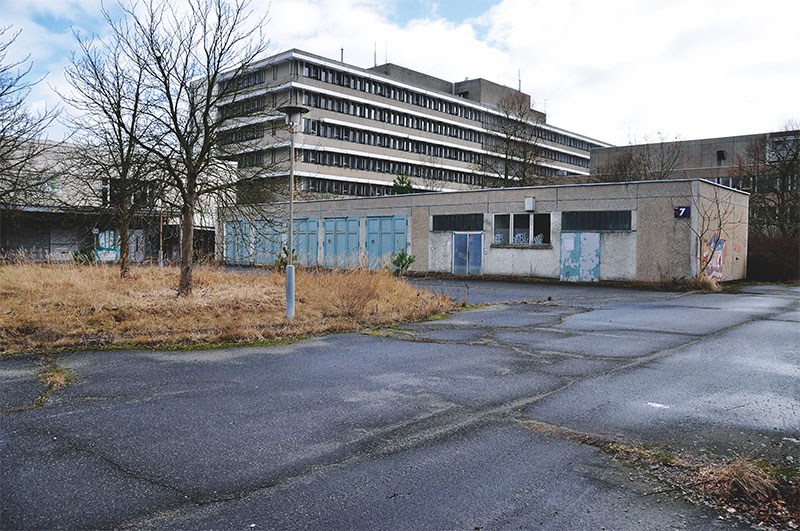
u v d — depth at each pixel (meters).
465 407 5.94
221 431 5.15
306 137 59.19
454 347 9.27
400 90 70.25
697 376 7.30
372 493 3.92
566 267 25.55
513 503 3.78
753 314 13.84
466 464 4.43
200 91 14.00
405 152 70.56
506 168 48.12
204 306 11.94
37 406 5.84
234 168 13.65
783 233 35.47
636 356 8.59
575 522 3.53
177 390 6.51
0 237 32.38
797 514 3.65
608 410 5.84
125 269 15.02
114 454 4.58
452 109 77.44
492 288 21.92
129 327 10.11
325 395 6.37
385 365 7.91
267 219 14.40
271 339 9.78
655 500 3.84
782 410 5.84
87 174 14.16
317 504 3.75
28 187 13.20
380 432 5.16
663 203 23.31
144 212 16.34
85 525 3.45
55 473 4.20
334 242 33.84
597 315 13.48
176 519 3.54
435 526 3.47
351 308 12.62
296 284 15.19
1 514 3.58
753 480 3.97
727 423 5.43
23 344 8.88
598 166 65.56
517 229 27.16
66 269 15.45
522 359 8.36
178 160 13.02
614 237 24.38
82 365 7.67
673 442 4.93
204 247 20.23
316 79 60.38
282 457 4.56
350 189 63.91
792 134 43.09
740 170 44.94
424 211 30.20
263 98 14.14
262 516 3.58
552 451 4.71
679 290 21.55
